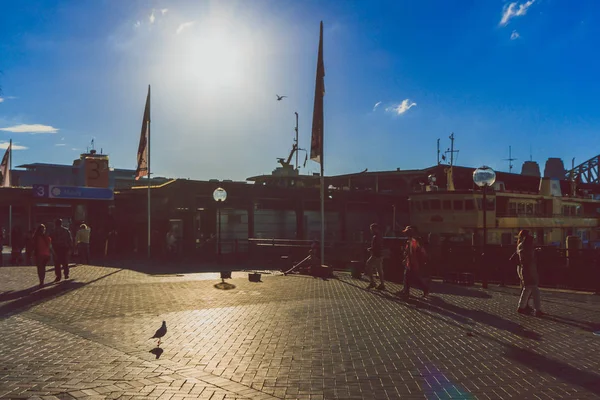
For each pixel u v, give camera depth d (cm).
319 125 1956
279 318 998
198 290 1394
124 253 3142
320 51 1986
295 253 2450
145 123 2614
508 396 559
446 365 679
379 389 578
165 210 3030
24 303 1158
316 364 678
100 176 3234
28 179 5019
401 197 4306
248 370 646
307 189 3653
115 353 715
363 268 1789
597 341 826
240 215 3334
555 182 4438
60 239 1598
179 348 752
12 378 596
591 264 1543
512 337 852
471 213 3634
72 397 531
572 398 555
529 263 1064
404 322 970
